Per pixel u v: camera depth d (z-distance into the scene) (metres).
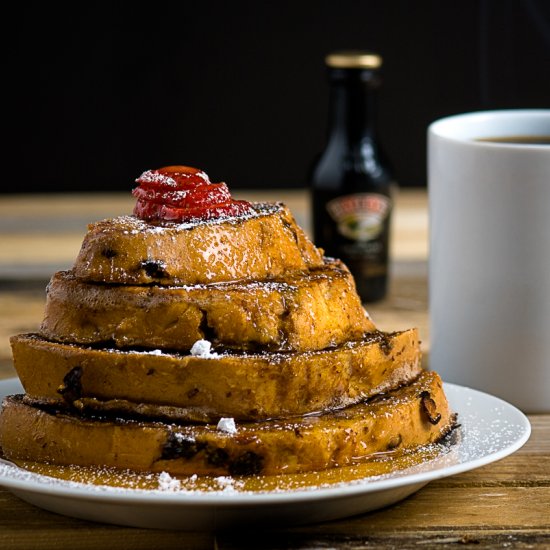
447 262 0.86
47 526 0.77
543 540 0.76
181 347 0.77
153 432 0.77
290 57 1.32
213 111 1.33
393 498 0.77
